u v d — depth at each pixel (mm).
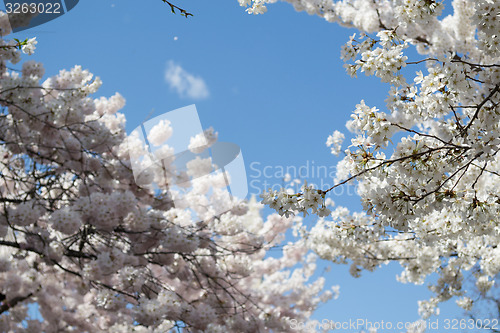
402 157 3332
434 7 3197
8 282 4430
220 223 5465
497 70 3117
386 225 3623
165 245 4840
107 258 4395
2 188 4812
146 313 4551
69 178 4988
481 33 3285
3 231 4211
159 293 4875
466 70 3043
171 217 5070
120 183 4738
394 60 3125
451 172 3432
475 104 3359
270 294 7785
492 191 3650
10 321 4551
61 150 4504
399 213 3363
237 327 6066
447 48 4910
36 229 4312
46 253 4230
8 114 4215
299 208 3283
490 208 3471
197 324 5230
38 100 4379
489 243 5980
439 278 7156
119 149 4738
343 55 3324
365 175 3455
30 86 4086
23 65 4621
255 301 6887
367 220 5617
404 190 3389
